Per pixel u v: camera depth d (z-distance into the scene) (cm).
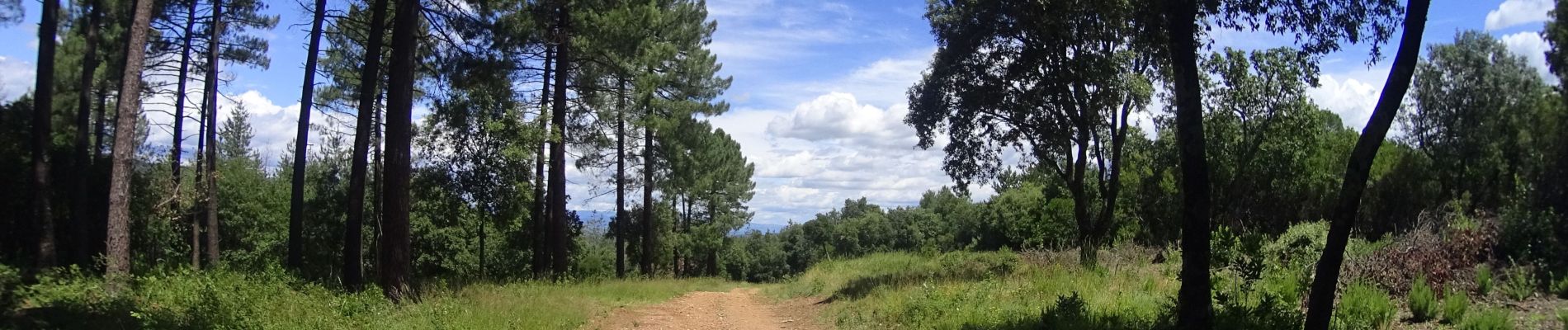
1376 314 830
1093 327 901
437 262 3469
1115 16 1064
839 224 10162
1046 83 1738
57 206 2123
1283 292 960
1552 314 803
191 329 916
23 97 2117
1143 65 1686
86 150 1762
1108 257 1802
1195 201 814
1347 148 2592
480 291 1454
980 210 4600
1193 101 816
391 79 1374
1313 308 736
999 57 1752
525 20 1738
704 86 3075
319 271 2578
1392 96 695
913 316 1166
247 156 4109
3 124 2034
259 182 3809
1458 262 995
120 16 2105
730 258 7519
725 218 5234
